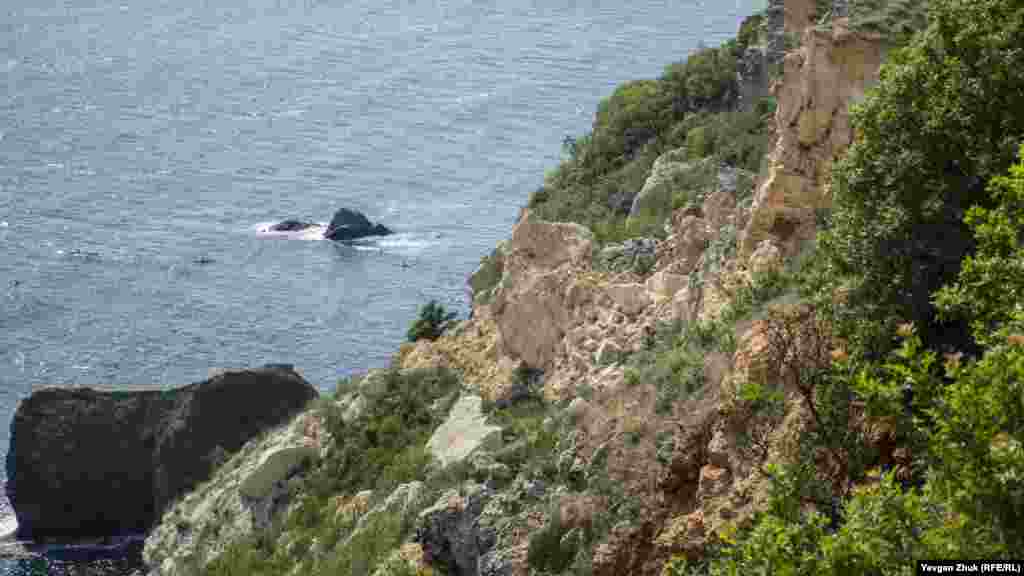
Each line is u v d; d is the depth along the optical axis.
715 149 66.06
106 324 165.50
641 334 46.78
